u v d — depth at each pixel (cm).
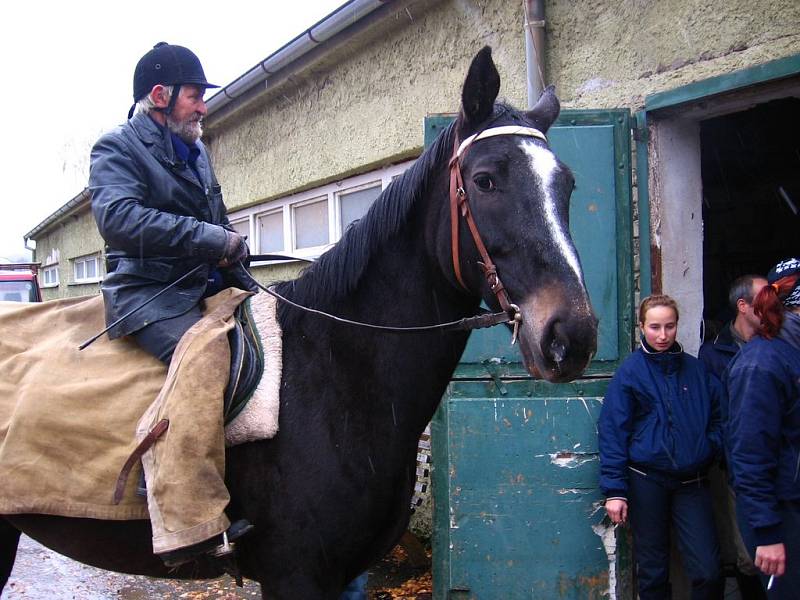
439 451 337
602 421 306
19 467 201
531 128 187
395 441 200
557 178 177
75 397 205
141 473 198
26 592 397
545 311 166
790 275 259
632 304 328
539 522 329
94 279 1277
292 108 593
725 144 479
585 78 344
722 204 559
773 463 241
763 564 239
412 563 429
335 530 196
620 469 297
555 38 355
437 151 200
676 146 328
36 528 215
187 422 185
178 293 214
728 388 255
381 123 479
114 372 212
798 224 552
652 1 313
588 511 326
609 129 322
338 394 200
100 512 197
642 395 298
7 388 215
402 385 200
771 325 248
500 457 330
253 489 199
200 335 198
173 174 222
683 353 303
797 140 470
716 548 292
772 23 270
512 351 329
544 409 328
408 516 219
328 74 539
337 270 208
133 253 210
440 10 425
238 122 696
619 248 326
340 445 196
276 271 655
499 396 330
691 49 298
